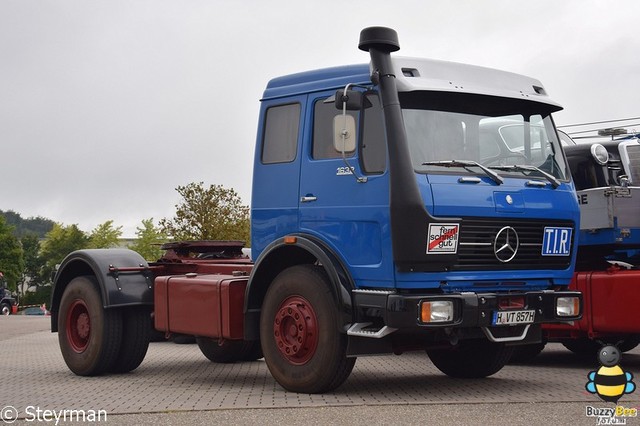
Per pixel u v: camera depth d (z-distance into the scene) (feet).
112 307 32.40
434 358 31.17
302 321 26.02
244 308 28.12
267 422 20.97
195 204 128.67
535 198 26.35
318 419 21.26
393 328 24.35
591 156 34.17
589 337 32.37
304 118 27.71
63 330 34.19
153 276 33.53
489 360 29.81
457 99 26.14
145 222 220.43
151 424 21.06
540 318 26.16
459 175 25.17
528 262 26.32
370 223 25.32
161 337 47.47
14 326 81.15
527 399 24.39
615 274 31.42
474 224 25.11
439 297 24.17
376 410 22.48
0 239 277.64
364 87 26.02
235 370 34.88
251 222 29.04
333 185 26.43
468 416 21.35
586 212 32.27
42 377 33.22
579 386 27.66
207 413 22.49
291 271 26.86
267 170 28.63
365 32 25.64
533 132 27.63
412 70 25.82
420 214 24.12
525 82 28.07
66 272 35.04
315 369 25.71
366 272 25.32
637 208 32.07
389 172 24.70
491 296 25.07
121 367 33.47
